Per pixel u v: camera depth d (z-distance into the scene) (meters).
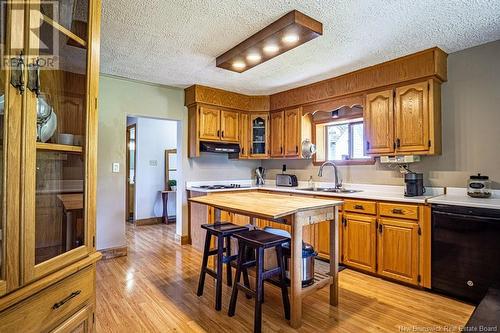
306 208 2.08
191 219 4.26
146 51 2.92
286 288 2.13
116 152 3.76
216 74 3.64
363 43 2.71
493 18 2.27
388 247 2.81
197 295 2.52
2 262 0.85
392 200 2.79
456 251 2.40
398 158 3.15
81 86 1.21
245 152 4.62
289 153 4.38
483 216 2.25
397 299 2.45
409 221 2.67
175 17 2.25
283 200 2.50
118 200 3.74
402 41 2.67
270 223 3.91
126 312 2.22
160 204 5.98
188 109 4.36
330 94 3.77
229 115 4.45
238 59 2.87
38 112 1.04
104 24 2.36
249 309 2.29
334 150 4.22
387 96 3.19
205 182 4.57
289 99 4.35
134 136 5.99
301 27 2.22
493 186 2.70
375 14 2.20
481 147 2.78
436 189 3.04
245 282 2.51
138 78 3.82
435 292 2.55
